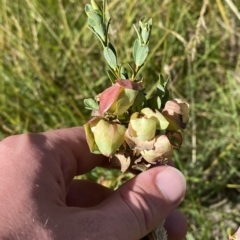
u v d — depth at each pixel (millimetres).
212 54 331
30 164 147
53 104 308
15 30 327
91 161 187
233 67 326
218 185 282
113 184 264
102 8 132
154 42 323
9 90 314
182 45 322
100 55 329
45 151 159
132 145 127
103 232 135
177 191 151
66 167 169
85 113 308
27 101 313
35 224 129
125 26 308
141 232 146
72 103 292
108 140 125
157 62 325
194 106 300
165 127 123
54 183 148
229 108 305
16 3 328
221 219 263
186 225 212
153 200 147
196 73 321
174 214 209
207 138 305
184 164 294
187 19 327
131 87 116
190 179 279
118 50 308
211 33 327
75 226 134
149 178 151
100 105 119
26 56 309
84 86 316
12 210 130
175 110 127
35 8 313
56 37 309
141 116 124
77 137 179
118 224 139
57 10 330
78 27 334
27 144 157
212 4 323
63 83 322
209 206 293
